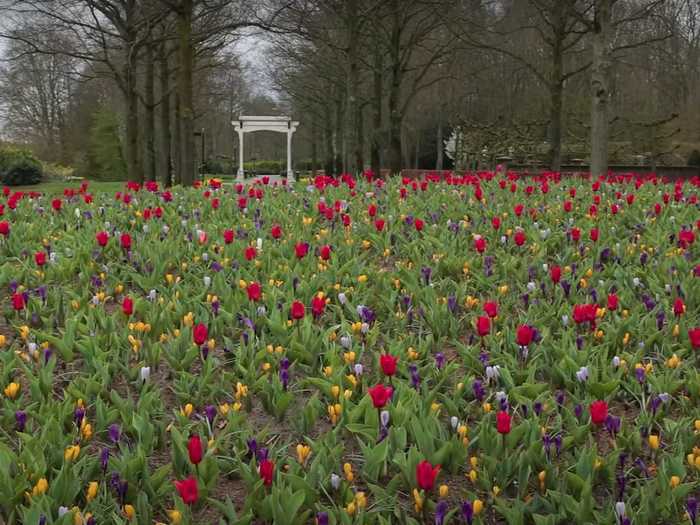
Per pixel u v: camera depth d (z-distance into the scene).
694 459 3.28
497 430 3.33
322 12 24.97
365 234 7.65
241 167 42.75
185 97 20.33
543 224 7.97
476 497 3.07
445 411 3.93
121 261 6.65
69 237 7.25
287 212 8.80
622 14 25.50
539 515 2.87
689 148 35.41
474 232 7.64
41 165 42.94
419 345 4.56
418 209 8.84
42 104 56.56
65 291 5.67
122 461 3.17
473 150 37.47
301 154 73.88
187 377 4.11
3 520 2.92
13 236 7.07
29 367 4.38
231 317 4.98
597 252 6.66
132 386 4.24
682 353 4.45
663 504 2.97
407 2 25.17
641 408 3.97
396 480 3.16
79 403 3.61
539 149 32.47
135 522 2.79
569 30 23.53
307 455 3.27
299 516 2.91
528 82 35.06
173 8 20.05
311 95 44.97
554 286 5.54
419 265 6.35
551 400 3.83
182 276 6.26
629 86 34.00
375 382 4.17
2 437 3.56
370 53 30.45
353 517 2.93
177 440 3.30
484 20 26.44
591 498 2.91
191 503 3.02
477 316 5.20
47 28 24.02
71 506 2.96
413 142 58.06
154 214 8.30
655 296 5.52
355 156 23.39
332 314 5.35
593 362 4.35
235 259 6.42
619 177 12.78
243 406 4.01
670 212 8.80
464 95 37.09
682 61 30.30
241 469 3.16
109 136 48.59
